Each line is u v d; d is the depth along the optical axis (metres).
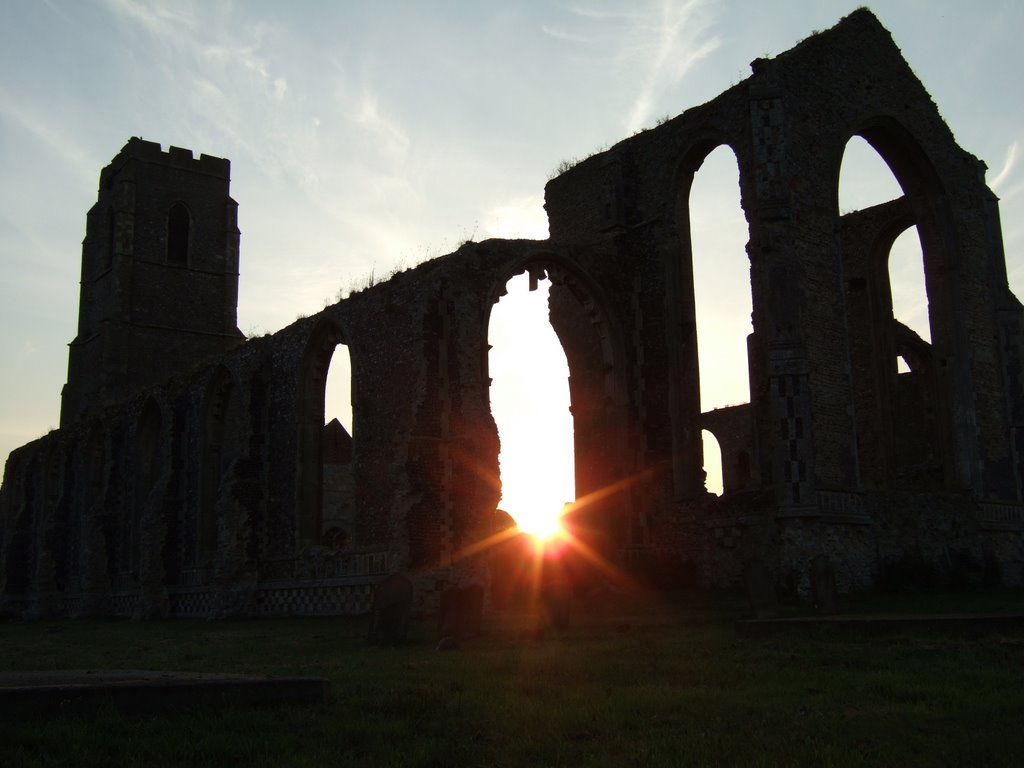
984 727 8.10
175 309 57.31
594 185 33.62
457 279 27.75
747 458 48.12
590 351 33.12
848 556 26.14
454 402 26.95
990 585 29.45
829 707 9.06
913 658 12.39
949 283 32.56
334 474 51.12
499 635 17.58
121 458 44.81
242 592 32.19
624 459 30.80
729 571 27.39
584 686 10.55
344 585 28.34
